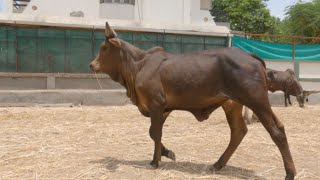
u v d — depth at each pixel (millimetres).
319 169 6422
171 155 6551
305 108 15273
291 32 29344
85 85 16859
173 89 5828
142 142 8359
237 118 6090
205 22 24141
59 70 17359
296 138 9102
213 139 8766
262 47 17766
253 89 5363
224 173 6086
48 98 14906
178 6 23203
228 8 36875
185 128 10266
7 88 16047
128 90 6391
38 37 17047
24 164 6457
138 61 6203
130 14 22453
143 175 5871
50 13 21469
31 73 16203
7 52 16734
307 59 18062
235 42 17781
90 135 9055
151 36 18125
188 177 5801
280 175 6035
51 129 9805
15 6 25109
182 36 18500
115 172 6012
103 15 22078
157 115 5965
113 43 6227
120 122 11180
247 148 7859
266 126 5406
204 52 5812
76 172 6004
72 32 17391
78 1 21938
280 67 17734
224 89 5598
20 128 9945
